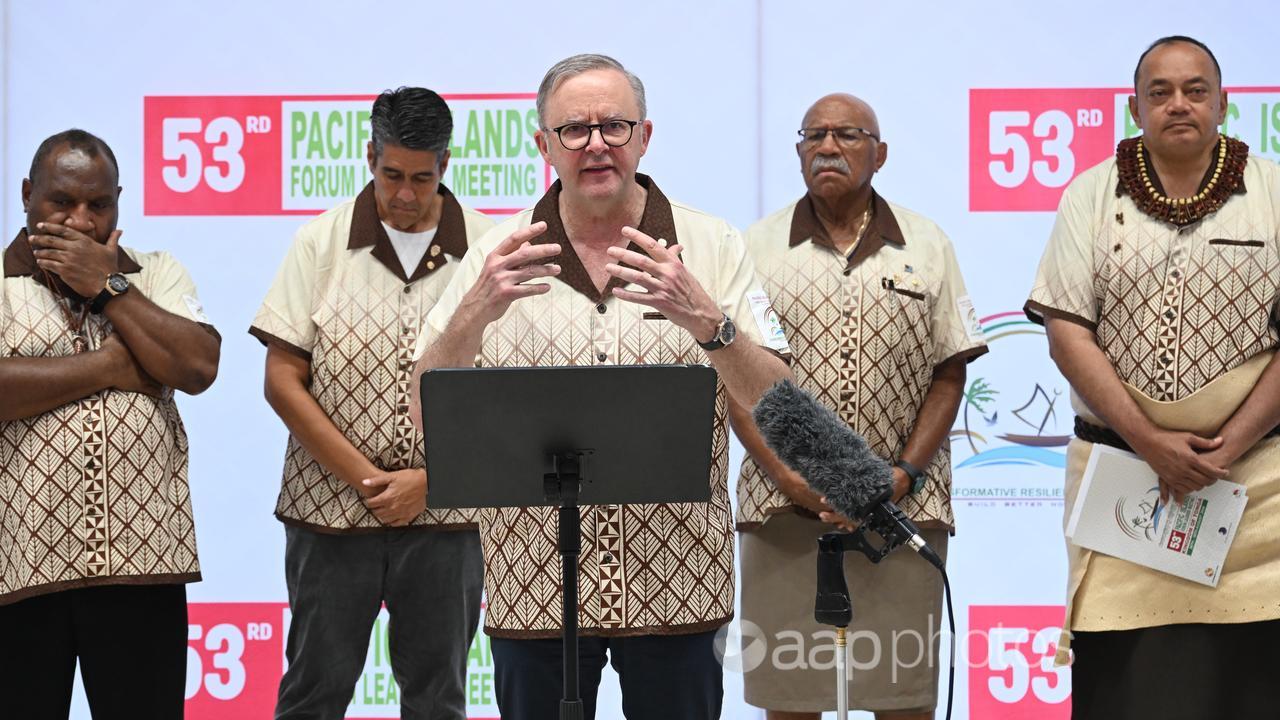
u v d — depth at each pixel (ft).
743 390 12.95
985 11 21.42
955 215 21.48
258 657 21.58
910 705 14.15
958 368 18.61
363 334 17.79
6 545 15.60
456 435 11.03
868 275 18.28
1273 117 21.29
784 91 21.57
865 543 10.60
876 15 21.48
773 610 18.02
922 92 21.47
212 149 21.75
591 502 11.53
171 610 16.10
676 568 13.37
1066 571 21.21
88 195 16.11
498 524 13.69
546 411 10.98
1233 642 16.57
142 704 15.84
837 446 10.66
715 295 13.84
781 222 19.02
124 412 15.92
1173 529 16.52
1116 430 16.51
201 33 21.79
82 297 16.16
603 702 21.67
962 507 21.29
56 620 15.71
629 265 13.79
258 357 21.66
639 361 13.53
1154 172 16.96
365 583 17.88
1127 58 21.38
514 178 21.74
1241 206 16.60
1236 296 16.39
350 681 18.04
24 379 15.43
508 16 21.71
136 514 15.81
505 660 13.62
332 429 17.62
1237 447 16.17
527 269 12.55
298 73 21.76
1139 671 16.76
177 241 21.75
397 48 21.74
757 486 18.20
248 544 21.58
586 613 13.34
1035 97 21.35
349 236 18.13
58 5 21.89
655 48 21.65
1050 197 21.42
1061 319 17.07
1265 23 21.26
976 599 21.24
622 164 13.34
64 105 21.89
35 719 15.69
